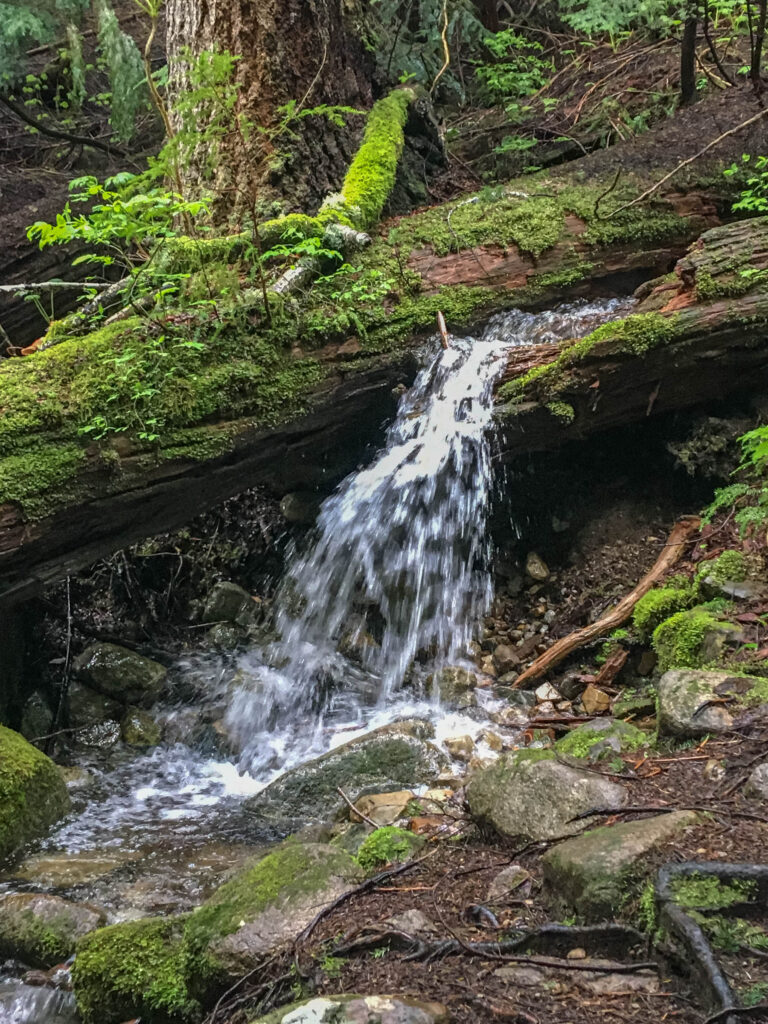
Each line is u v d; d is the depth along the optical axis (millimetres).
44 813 3609
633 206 4883
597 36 7430
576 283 4824
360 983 1959
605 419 4367
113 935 2490
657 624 3789
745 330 4062
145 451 3879
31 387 3785
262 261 4262
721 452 4309
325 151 5305
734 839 2137
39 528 3717
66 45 7859
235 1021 2020
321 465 5070
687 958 1806
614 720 3084
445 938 2059
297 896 2314
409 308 4516
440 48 6840
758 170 4992
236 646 4988
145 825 3619
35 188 7312
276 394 4160
